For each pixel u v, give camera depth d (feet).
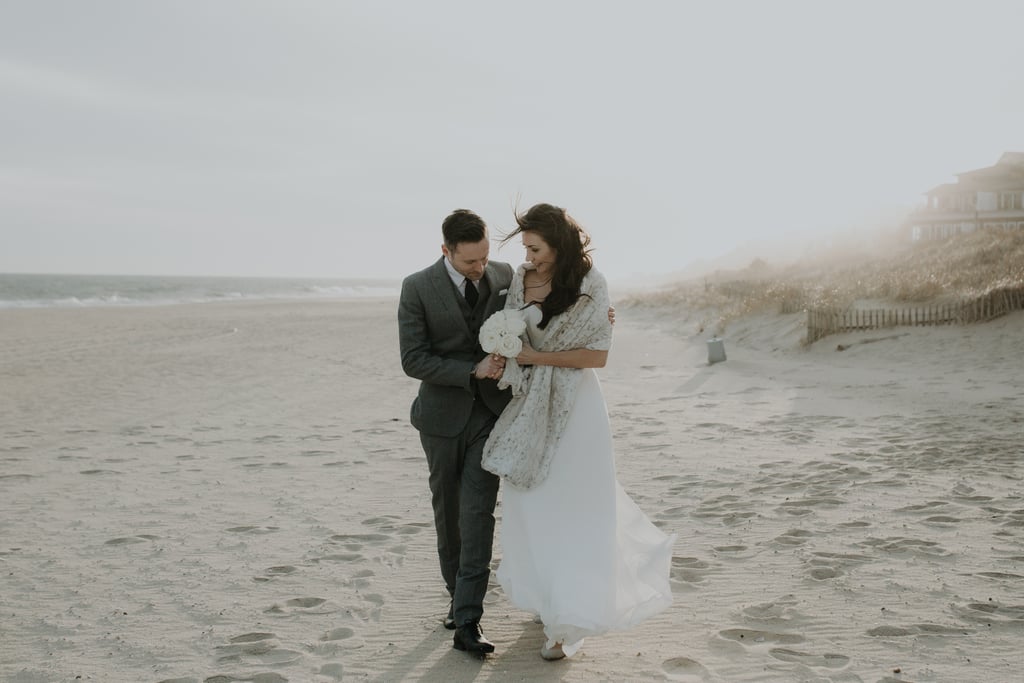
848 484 22.18
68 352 72.23
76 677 12.00
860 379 44.39
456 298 13.07
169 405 41.83
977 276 63.00
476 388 12.84
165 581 16.26
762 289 97.96
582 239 12.49
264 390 47.42
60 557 17.88
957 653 11.84
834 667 11.56
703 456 26.91
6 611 14.78
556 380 12.54
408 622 13.97
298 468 26.86
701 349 66.18
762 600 14.28
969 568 15.40
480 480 12.95
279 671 12.09
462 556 12.93
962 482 21.83
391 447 30.30
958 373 43.68
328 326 107.76
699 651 12.34
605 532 12.28
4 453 29.91
